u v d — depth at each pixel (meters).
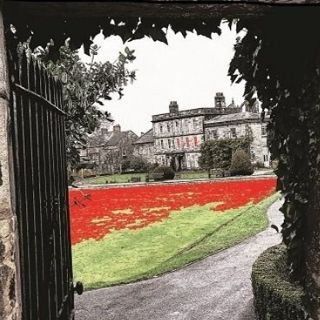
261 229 11.81
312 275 2.87
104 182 45.34
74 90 4.80
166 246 11.20
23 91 2.37
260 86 3.30
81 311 6.61
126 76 5.17
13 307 1.76
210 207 17.94
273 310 3.73
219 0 2.12
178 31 2.59
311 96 2.71
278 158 3.34
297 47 2.82
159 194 24.81
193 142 60.94
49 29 2.42
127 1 2.03
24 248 2.28
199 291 7.29
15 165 2.15
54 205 3.14
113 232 13.44
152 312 6.46
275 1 2.21
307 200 2.90
